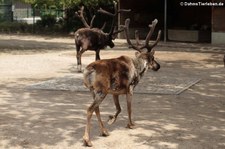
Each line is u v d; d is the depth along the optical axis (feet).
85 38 48.55
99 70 24.06
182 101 36.22
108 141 24.66
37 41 101.24
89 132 24.57
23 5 193.36
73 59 65.67
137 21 110.63
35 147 23.58
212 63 64.49
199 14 108.37
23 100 35.78
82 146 23.77
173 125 28.32
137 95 38.37
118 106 27.02
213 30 92.12
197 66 60.95
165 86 42.93
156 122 28.99
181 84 44.39
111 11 111.45
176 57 71.31
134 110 32.48
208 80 48.03
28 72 52.01
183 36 101.60
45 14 129.39
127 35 29.25
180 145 24.06
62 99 36.27
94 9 111.34
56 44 93.97
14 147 23.56
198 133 26.55
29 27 126.72
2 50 79.71
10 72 51.93
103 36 48.34
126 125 28.04
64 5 110.42
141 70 26.63
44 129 26.99
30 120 29.19
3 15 143.74
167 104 34.91
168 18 110.93
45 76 48.88
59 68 55.57
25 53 75.31
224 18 90.74
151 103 35.14
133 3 110.73
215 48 84.74
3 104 34.19
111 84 24.57
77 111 31.96
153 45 28.50
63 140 24.82
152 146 23.84
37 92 39.19
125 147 23.62
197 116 31.04
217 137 25.73
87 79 24.16
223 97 38.34
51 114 30.96
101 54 73.15
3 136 25.45
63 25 122.21
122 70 25.04
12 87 41.73
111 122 27.12
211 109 33.47
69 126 27.73
